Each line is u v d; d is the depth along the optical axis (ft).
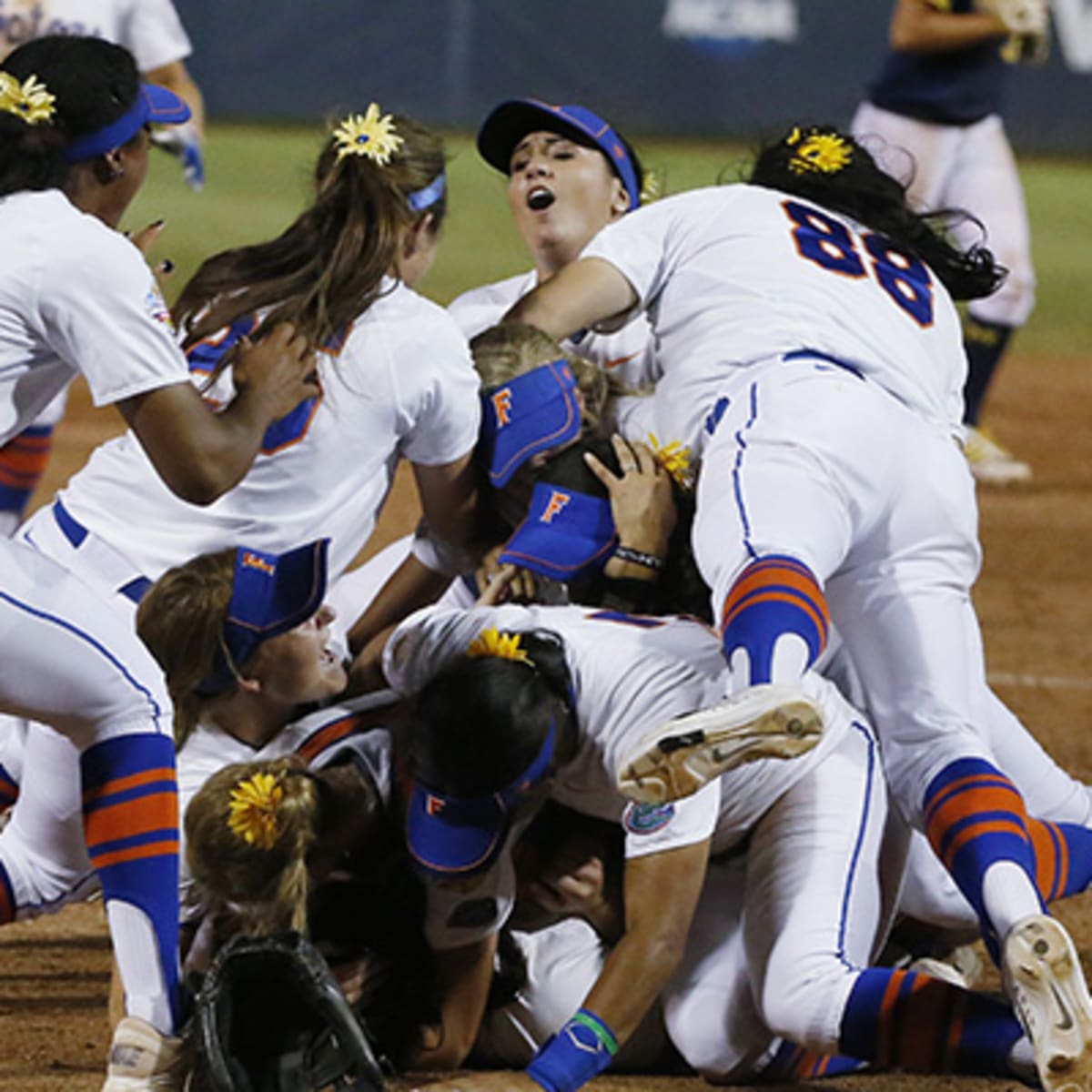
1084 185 205.77
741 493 39.24
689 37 207.72
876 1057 36.29
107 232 35.04
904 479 40.65
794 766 39.11
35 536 43.57
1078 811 45.34
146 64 86.02
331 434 42.16
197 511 42.32
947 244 48.52
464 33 209.36
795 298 43.55
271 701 40.11
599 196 53.16
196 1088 34.73
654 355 49.14
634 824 36.22
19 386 35.27
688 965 39.78
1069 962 33.60
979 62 106.32
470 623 39.75
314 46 211.61
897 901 41.88
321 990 33.68
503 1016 40.04
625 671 37.29
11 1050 39.65
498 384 44.57
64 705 34.94
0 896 38.70
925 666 40.01
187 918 39.40
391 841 37.29
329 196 42.52
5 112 35.12
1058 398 132.57
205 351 42.73
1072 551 94.12
